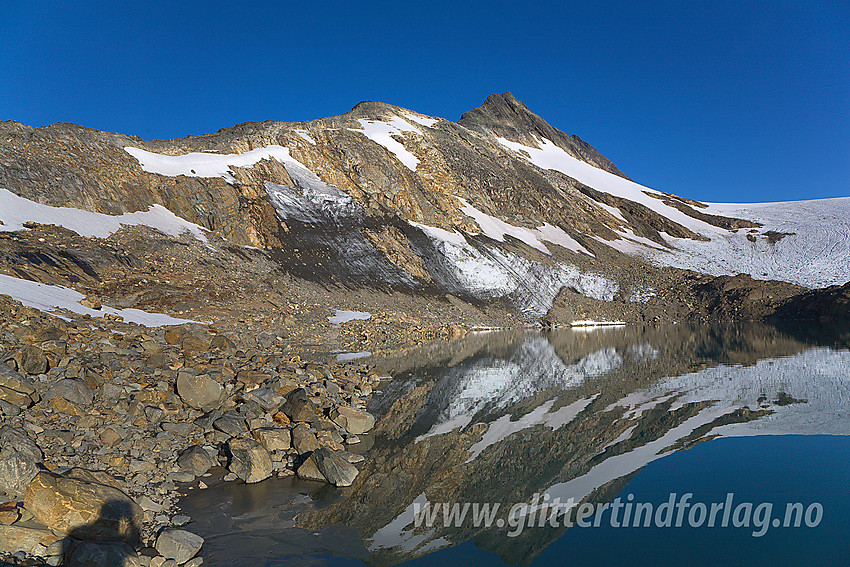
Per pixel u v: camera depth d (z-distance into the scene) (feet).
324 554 16.87
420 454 27.71
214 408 30.07
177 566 15.94
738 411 35.53
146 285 65.00
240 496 21.80
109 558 15.01
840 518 18.58
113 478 20.01
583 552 16.51
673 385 46.21
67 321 38.88
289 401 31.78
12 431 19.38
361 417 32.55
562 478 23.62
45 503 16.15
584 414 36.04
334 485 23.18
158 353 37.14
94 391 27.50
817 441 28.19
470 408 38.70
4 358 25.95
